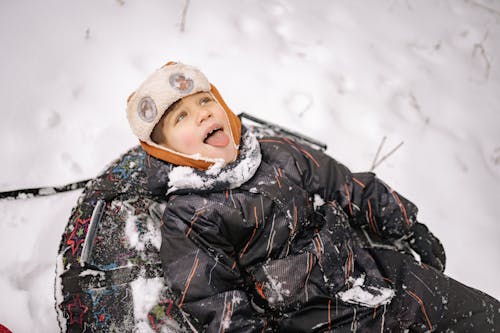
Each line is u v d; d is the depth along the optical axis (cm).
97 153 189
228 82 221
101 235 148
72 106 197
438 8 295
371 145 216
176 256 134
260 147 159
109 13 229
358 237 161
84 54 213
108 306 138
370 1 285
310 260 138
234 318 129
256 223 140
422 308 138
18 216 169
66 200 175
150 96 137
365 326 134
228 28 241
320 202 158
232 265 136
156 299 141
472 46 276
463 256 190
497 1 309
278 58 237
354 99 231
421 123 231
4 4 219
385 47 261
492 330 140
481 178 216
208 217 137
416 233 164
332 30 260
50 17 220
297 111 219
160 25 231
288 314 137
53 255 164
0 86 196
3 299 153
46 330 150
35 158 183
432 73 255
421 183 209
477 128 236
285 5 265
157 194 150
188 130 138
